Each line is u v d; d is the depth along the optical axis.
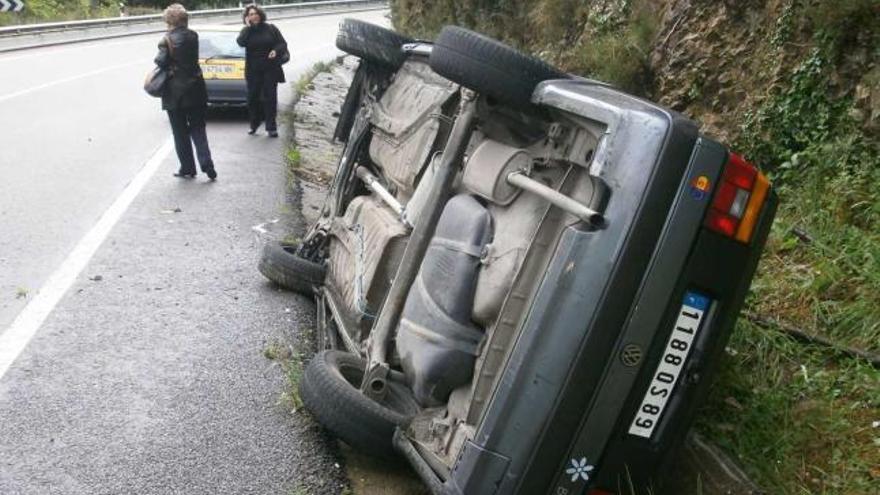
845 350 3.96
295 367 4.52
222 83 13.92
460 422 3.18
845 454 3.39
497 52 3.47
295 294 5.82
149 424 3.84
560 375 2.81
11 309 5.11
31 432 3.69
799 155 5.62
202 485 3.39
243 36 11.98
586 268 2.81
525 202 3.30
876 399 3.61
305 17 49.91
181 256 6.44
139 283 5.75
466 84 3.53
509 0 13.00
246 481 3.45
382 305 4.00
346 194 5.75
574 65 9.04
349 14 53.38
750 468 3.43
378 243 4.32
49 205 7.57
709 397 3.82
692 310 2.92
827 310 4.29
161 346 4.73
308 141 12.42
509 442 2.87
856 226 4.88
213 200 8.28
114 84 17.05
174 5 8.73
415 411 3.58
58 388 4.12
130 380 4.28
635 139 2.83
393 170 4.73
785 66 6.00
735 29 6.66
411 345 3.48
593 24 9.12
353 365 3.94
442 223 3.62
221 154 10.84
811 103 5.72
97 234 6.79
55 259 6.11
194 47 8.76
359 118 5.79
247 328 5.11
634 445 2.96
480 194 3.51
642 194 2.76
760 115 6.04
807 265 4.73
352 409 3.45
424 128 4.46
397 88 5.43
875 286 4.21
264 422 3.96
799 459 3.46
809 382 3.85
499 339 3.07
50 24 25.91
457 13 15.38
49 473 3.39
